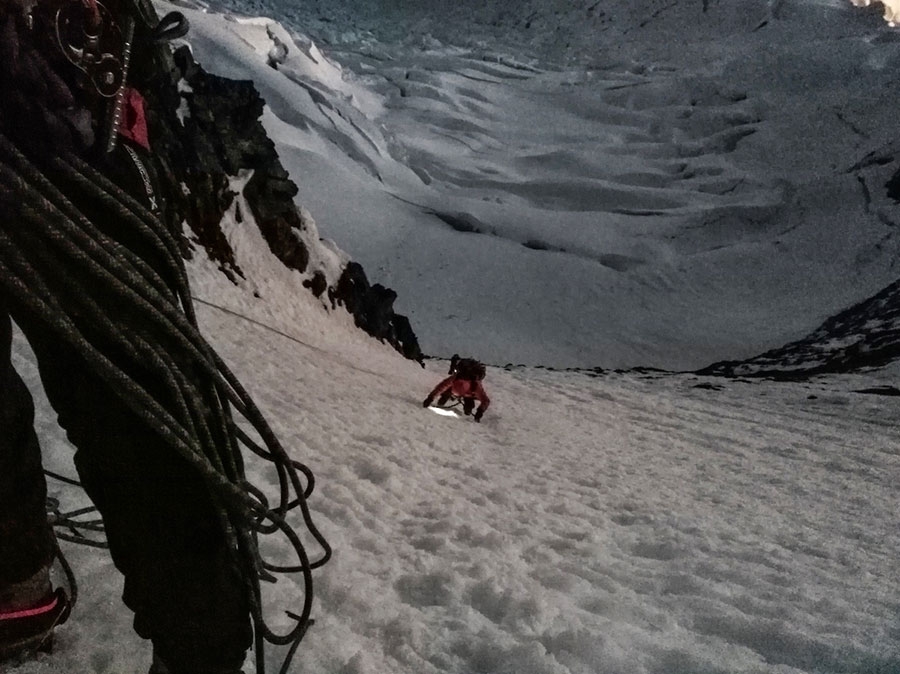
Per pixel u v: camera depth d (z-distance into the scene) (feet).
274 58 207.31
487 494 14.01
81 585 5.93
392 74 265.13
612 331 154.30
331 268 59.26
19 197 3.42
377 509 11.29
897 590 10.64
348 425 18.90
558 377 70.18
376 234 168.14
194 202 46.32
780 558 11.53
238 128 54.80
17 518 4.30
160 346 3.92
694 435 36.94
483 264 166.20
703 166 219.20
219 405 4.24
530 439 27.25
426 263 164.35
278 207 55.67
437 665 6.24
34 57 3.57
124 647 5.31
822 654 7.29
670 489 18.74
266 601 6.63
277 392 21.21
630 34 315.37
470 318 152.66
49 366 3.88
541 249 178.09
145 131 4.24
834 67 257.96
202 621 4.14
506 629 7.16
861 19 296.30
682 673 6.63
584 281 167.22
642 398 54.49
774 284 170.71
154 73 4.33
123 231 3.92
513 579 8.52
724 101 255.29
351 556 8.51
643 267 174.50
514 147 231.09
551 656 6.36
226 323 33.04
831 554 12.53
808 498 20.47
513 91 268.21
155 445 3.91
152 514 3.99
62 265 3.62
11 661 4.69
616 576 9.48
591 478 18.52
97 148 3.82
